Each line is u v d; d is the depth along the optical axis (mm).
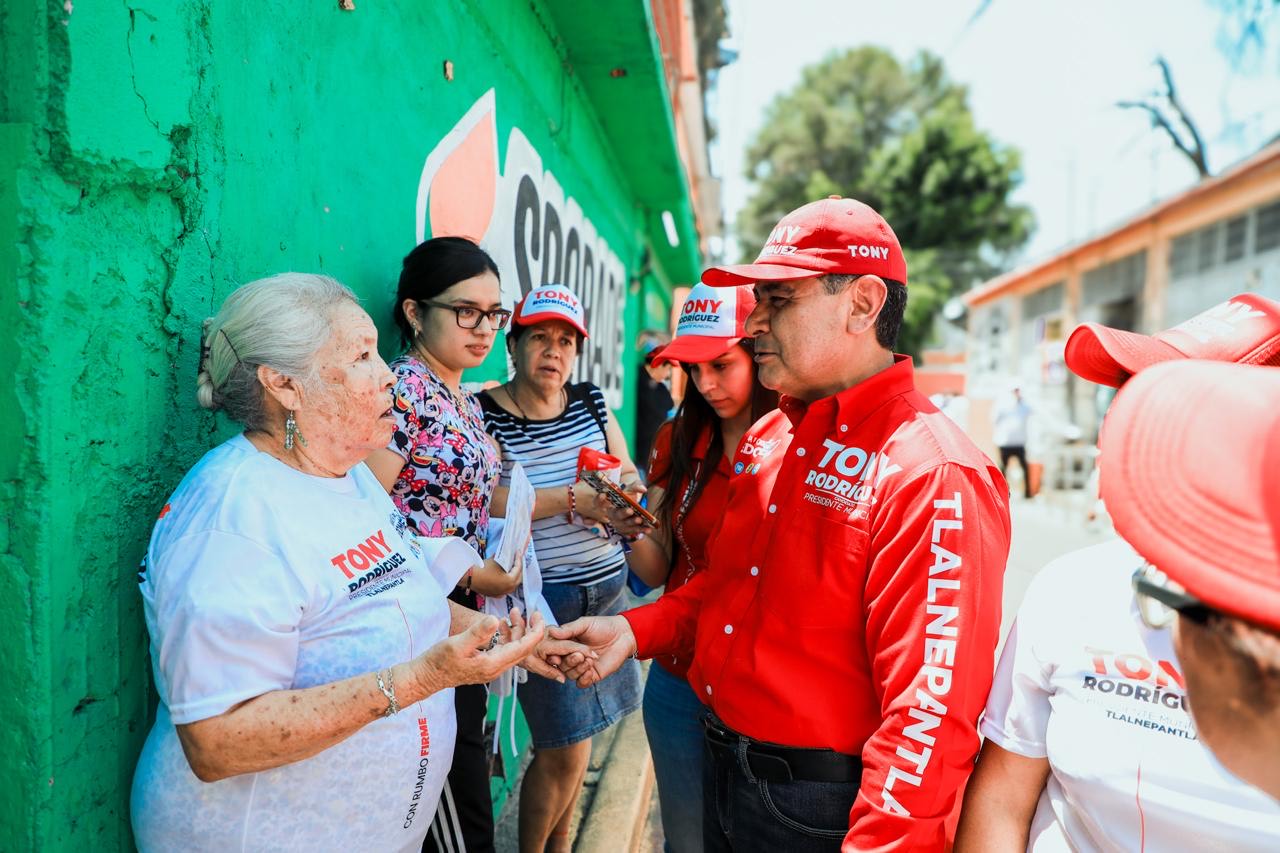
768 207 35312
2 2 1046
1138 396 724
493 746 2883
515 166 3531
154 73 1239
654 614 1904
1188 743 960
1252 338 1045
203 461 1232
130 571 1254
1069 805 1105
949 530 1244
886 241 1475
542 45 3934
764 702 1488
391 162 2322
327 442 1299
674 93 7199
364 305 2162
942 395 15844
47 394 1067
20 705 1074
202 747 1061
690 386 2148
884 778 1229
